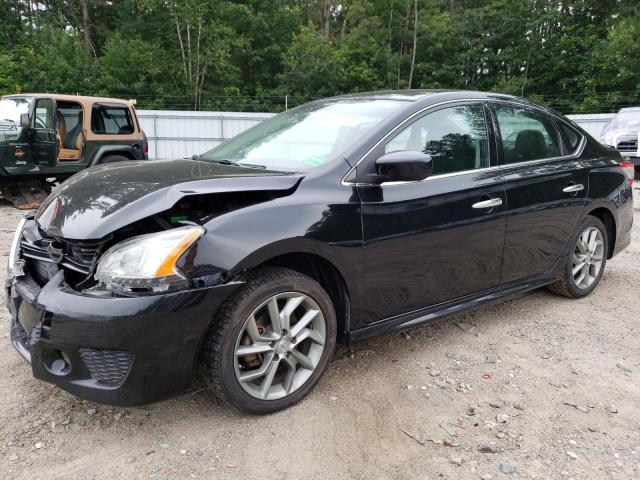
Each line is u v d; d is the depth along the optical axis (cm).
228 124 2248
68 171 965
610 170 443
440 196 313
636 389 303
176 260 223
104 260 225
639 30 3047
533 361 333
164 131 2223
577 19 3816
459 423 265
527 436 256
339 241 270
